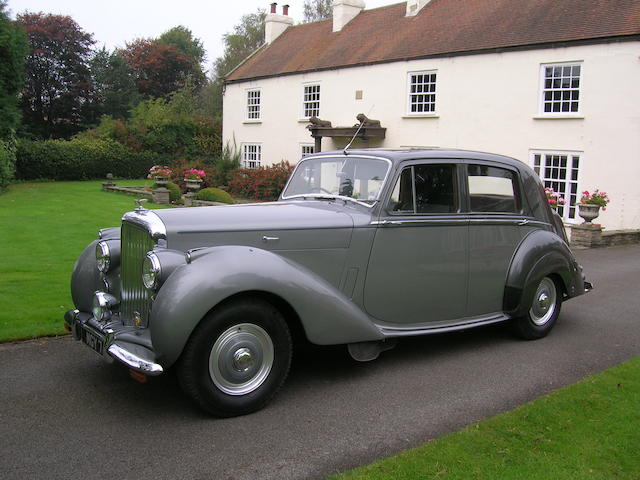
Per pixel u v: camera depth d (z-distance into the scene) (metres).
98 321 3.85
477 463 2.93
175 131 33.41
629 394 3.86
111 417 3.45
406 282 4.38
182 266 3.38
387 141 19.72
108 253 4.07
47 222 12.49
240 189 23.45
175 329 3.18
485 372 4.37
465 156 4.70
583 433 3.29
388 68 19.42
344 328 3.81
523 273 4.95
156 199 17.98
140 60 51.09
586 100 14.24
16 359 4.38
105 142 30.06
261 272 3.45
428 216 4.43
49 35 44.12
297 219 3.98
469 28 17.80
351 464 2.96
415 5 21.08
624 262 10.23
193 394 3.35
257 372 3.56
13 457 2.94
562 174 14.95
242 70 27.62
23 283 6.64
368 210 4.25
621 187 13.79
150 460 2.94
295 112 23.98
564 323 5.88
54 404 3.61
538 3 16.89
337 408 3.66
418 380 4.18
